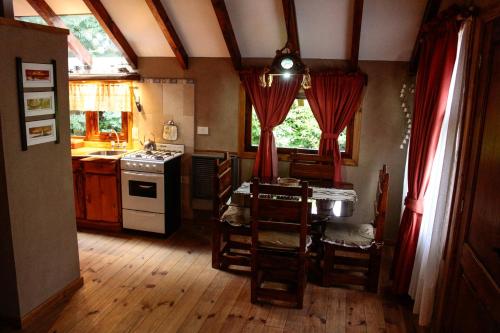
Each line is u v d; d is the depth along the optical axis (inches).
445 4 130.5
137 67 198.5
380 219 133.0
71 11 178.9
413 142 130.6
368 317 124.3
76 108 202.7
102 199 185.5
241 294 135.6
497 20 77.7
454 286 92.6
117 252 166.2
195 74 192.9
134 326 116.5
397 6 147.0
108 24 173.5
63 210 128.4
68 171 129.4
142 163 177.0
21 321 114.3
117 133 208.2
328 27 161.5
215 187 146.6
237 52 178.5
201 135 197.8
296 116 188.1
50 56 117.6
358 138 178.7
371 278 137.6
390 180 178.5
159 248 171.2
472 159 86.4
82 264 154.6
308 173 172.1
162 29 169.6
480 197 80.4
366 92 174.7
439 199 107.8
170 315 122.3
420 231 128.3
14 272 111.5
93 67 203.8
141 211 182.1
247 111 191.6
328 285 141.4
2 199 108.0
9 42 103.8
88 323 117.4
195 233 188.7
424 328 118.9
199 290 137.3
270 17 162.1
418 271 127.2
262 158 185.9
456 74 102.4
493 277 70.1
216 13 155.2
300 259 124.3
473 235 83.4
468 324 81.4
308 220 129.8
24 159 111.8
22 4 180.1
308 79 130.2
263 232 135.4
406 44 162.7
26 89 109.9
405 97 171.5
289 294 127.5
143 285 139.8
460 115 101.9
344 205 138.7
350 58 171.3
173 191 188.4
